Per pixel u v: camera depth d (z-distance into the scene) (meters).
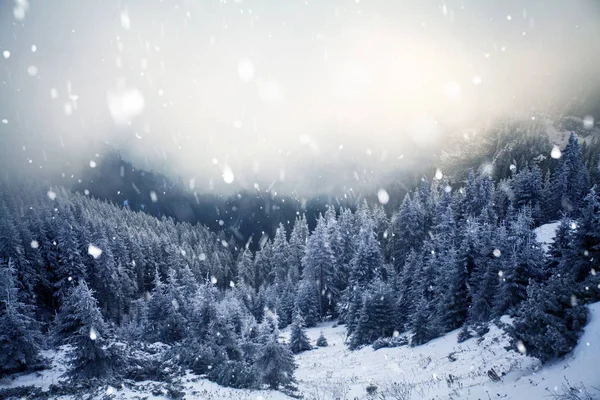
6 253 40.06
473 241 29.14
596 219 19.11
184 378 18.08
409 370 17.97
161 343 30.12
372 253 49.03
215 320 25.27
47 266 47.34
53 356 22.22
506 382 9.31
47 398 13.57
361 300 36.06
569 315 9.31
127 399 13.49
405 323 34.28
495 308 23.66
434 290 33.53
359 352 27.75
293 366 18.11
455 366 15.46
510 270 23.41
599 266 18.77
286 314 53.75
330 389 16.66
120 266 58.19
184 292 40.91
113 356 17.88
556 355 9.10
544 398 6.93
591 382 6.68
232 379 17.20
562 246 25.06
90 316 17.42
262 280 87.31
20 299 37.66
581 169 54.25
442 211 61.12
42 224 51.84
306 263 55.88
